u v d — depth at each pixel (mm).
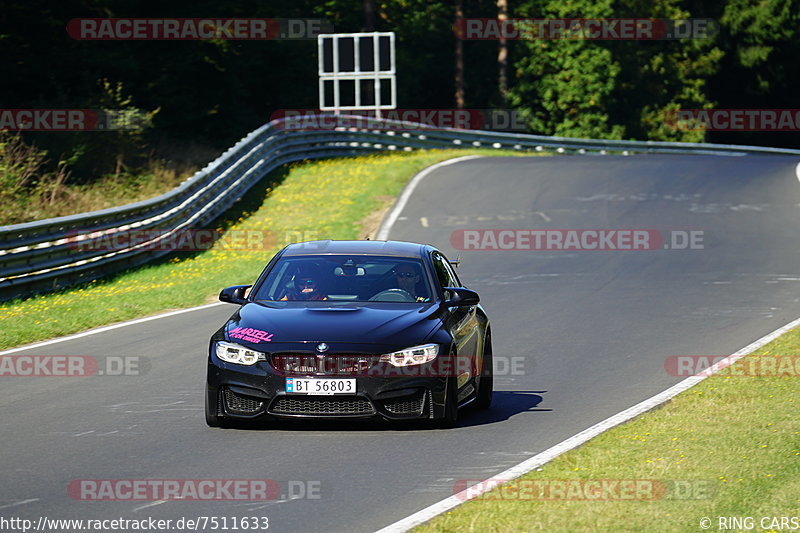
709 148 195125
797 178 113625
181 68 149625
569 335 50344
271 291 36062
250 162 112375
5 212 88062
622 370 42188
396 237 86688
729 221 90125
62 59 125562
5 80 122312
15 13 122812
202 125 158875
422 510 23969
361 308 34250
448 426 33219
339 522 23281
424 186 111500
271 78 195000
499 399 38000
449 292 36062
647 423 32531
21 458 29109
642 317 54719
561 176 117438
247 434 32094
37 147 107062
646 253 77688
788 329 49562
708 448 29078
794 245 79000
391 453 29734
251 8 182125
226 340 32781
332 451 29984
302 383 31562
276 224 95188
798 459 27656
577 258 76625
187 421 33875
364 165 124688
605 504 23922
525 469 27578
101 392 38594
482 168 124938
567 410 35594
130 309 58094
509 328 52531
